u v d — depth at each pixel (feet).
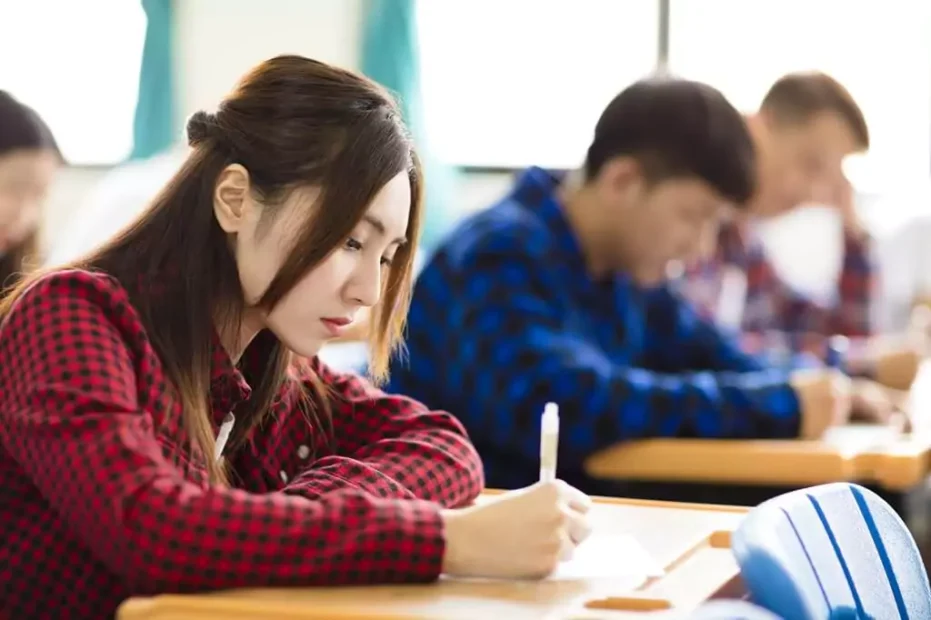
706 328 11.82
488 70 19.54
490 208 10.21
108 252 5.63
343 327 5.65
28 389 5.02
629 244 10.07
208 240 5.59
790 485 9.32
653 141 9.77
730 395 9.86
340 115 5.53
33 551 5.34
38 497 5.38
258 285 5.57
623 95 10.00
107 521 4.70
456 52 19.60
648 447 9.53
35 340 5.11
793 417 9.91
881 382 12.71
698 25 18.94
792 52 18.58
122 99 20.95
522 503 5.15
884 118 18.42
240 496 4.81
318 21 19.69
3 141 10.53
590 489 9.59
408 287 6.23
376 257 5.62
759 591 4.39
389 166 5.57
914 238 18.08
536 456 9.47
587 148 10.34
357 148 5.50
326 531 4.82
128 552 4.68
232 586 4.75
